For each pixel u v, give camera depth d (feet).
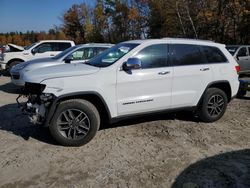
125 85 16.85
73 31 228.22
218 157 14.82
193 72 18.90
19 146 16.17
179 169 13.53
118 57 17.42
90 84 15.98
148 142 16.78
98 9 198.70
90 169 13.57
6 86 37.29
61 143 16.01
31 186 12.14
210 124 20.10
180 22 118.42
